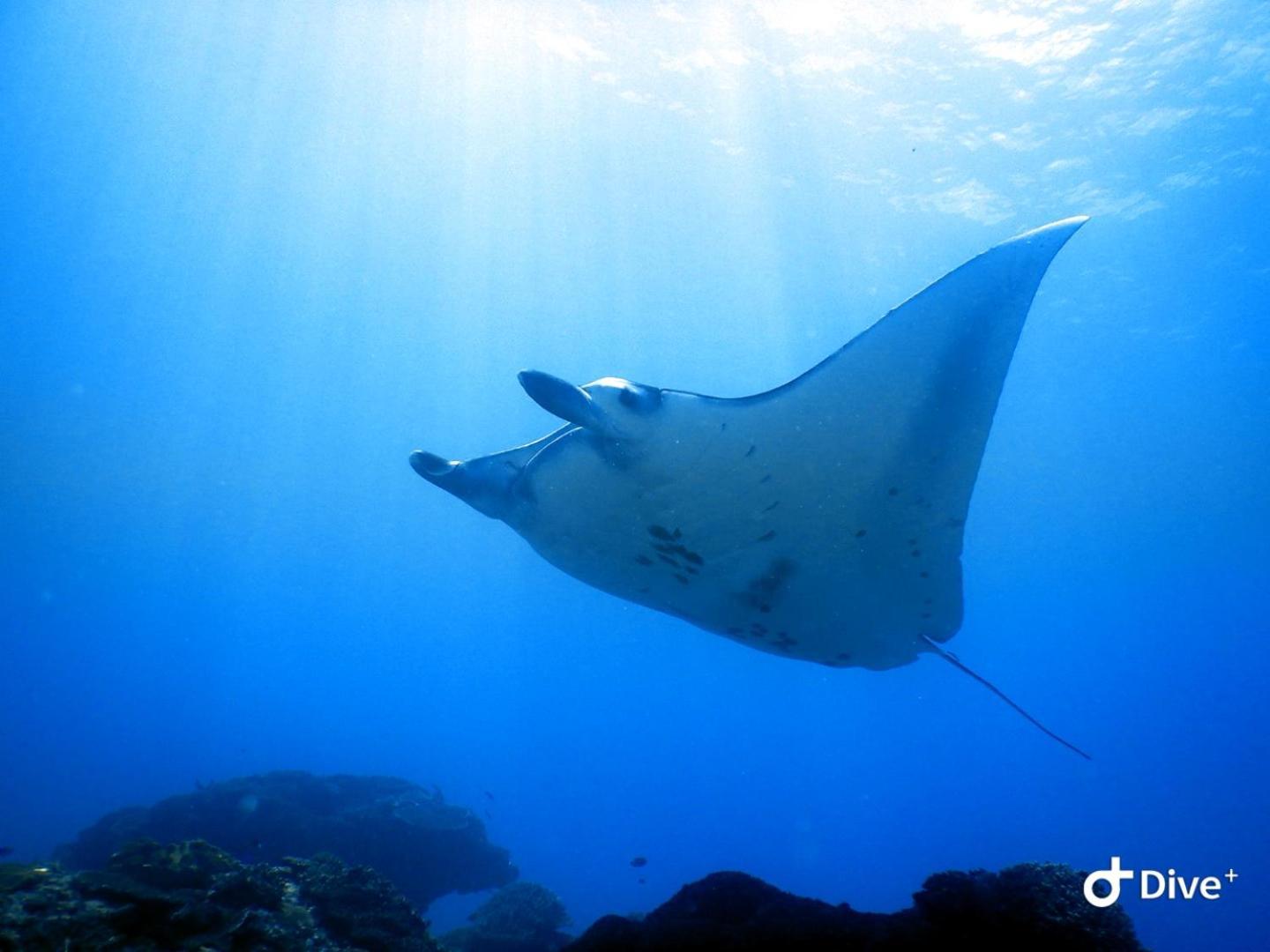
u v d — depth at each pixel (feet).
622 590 14.10
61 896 8.45
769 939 9.27
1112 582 107.96
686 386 69.26
